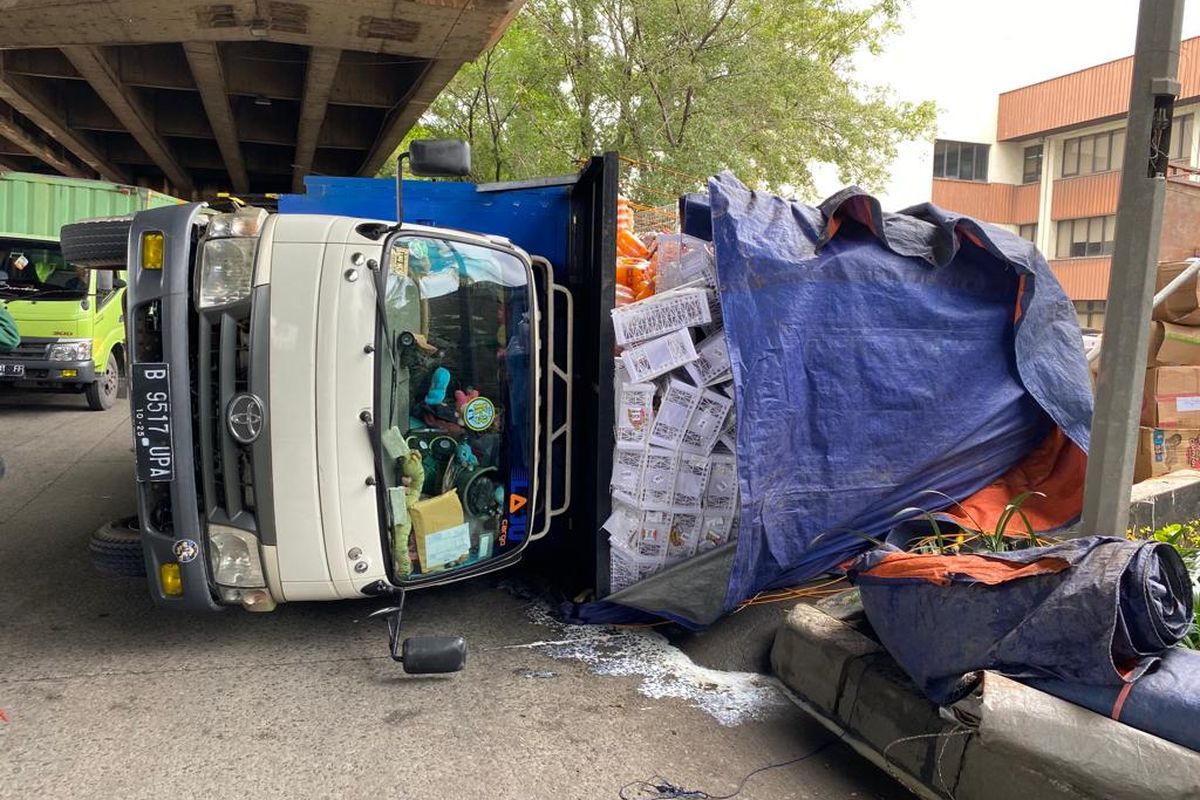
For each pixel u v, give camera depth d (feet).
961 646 10.12
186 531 12.87
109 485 24.35
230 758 10.85
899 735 10.77
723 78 46.26
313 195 17.74
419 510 13.53
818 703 12.28
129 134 62.28
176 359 12.64
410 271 13.57
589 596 15.90
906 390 15.96
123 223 15.61
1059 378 17.52
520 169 55.11
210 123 53.93
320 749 11.12
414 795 10.23
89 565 17.81
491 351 14.55
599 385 14.98
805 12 49.57
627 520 15.01
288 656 13.88
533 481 14.97
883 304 15.74
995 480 17.84
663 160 45.09
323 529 12.91
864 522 16.03
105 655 13.71
